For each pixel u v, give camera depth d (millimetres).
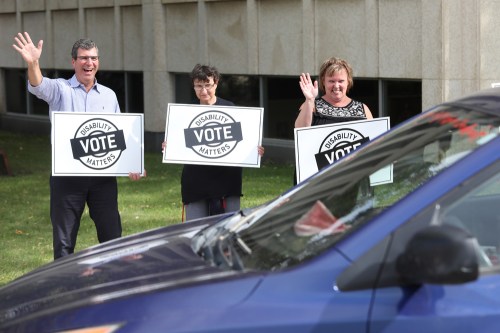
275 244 3820
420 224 3391
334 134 7047
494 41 12719
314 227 3850
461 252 3107
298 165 7035
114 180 7539
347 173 4258
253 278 3467
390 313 3277
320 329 3279
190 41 17797
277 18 15797
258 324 3295
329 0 14758
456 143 3789
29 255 9109
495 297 3338
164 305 3432
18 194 13219
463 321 3268
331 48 14836
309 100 7156
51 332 3514
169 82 18609
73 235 7492
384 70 13977
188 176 7469
